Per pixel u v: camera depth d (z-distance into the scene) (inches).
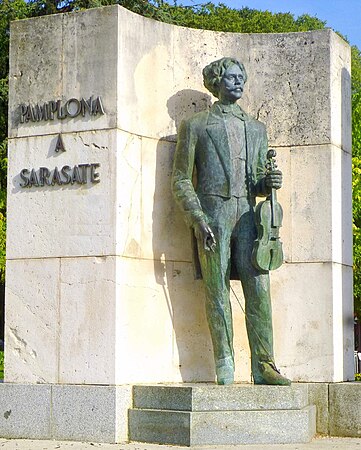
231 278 452.4
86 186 441.4
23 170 456.8
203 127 451.8
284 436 418.3
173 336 461.1
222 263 443.2
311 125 483.8
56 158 449.7
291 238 481.4
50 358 442.3
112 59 441.4
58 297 442.9
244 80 462.0
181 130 455.8
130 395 427.5
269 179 441.4
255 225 446.0
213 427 409.1
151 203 455.8
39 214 451.5
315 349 471.5
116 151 436.1
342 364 481.4
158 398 420.2
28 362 446.9
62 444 415.8
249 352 480.7
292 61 491.2
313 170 481.4
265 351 443.2
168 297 460.1
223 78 456.8
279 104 490.6
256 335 444.1
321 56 486.3
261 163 455.8
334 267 475.2
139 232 447.8
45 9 1099.9
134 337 440.1
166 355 456.8
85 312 435.5
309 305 474.9
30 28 462.6
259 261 436.5
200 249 445.1
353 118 1127.6
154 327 452.1
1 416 445.1
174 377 460.1
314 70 486.9
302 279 477.4
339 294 481.1
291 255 480.7
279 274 481.1
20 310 451.5
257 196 454.0
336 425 456.8
